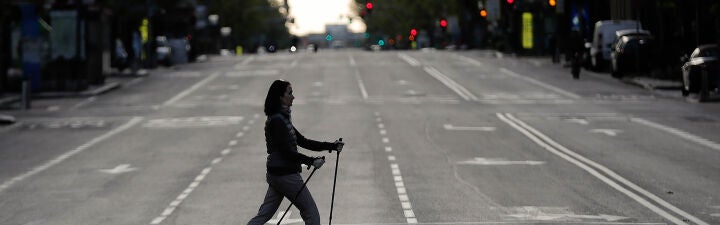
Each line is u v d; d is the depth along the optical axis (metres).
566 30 124.94
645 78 77.25
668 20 85.00
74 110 61.69
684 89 61.78
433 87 75.81
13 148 41.88
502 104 59.69
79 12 76.31
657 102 58.78
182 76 97.44
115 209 25.31
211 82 87.25
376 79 86.19
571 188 27.47
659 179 28.98
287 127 17.20
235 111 57.94
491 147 38.31
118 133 47.06
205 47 174.25
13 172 34.06
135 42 113.50
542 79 83.00
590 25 109.75
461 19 192.50
